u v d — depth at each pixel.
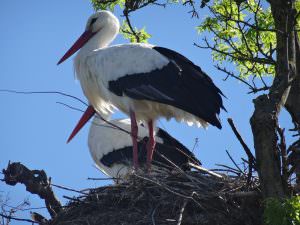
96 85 15.70
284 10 11.12
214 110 13.93
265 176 9.93
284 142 9.98
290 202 9.32
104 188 12.42
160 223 11.39
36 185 13.23
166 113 14.99
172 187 11.86
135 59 14.88
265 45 16.36
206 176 12.09
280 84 10.39
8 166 13.40
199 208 11.52
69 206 12.51
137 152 15.63
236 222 11.19
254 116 10.05
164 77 14.51
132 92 14.69
